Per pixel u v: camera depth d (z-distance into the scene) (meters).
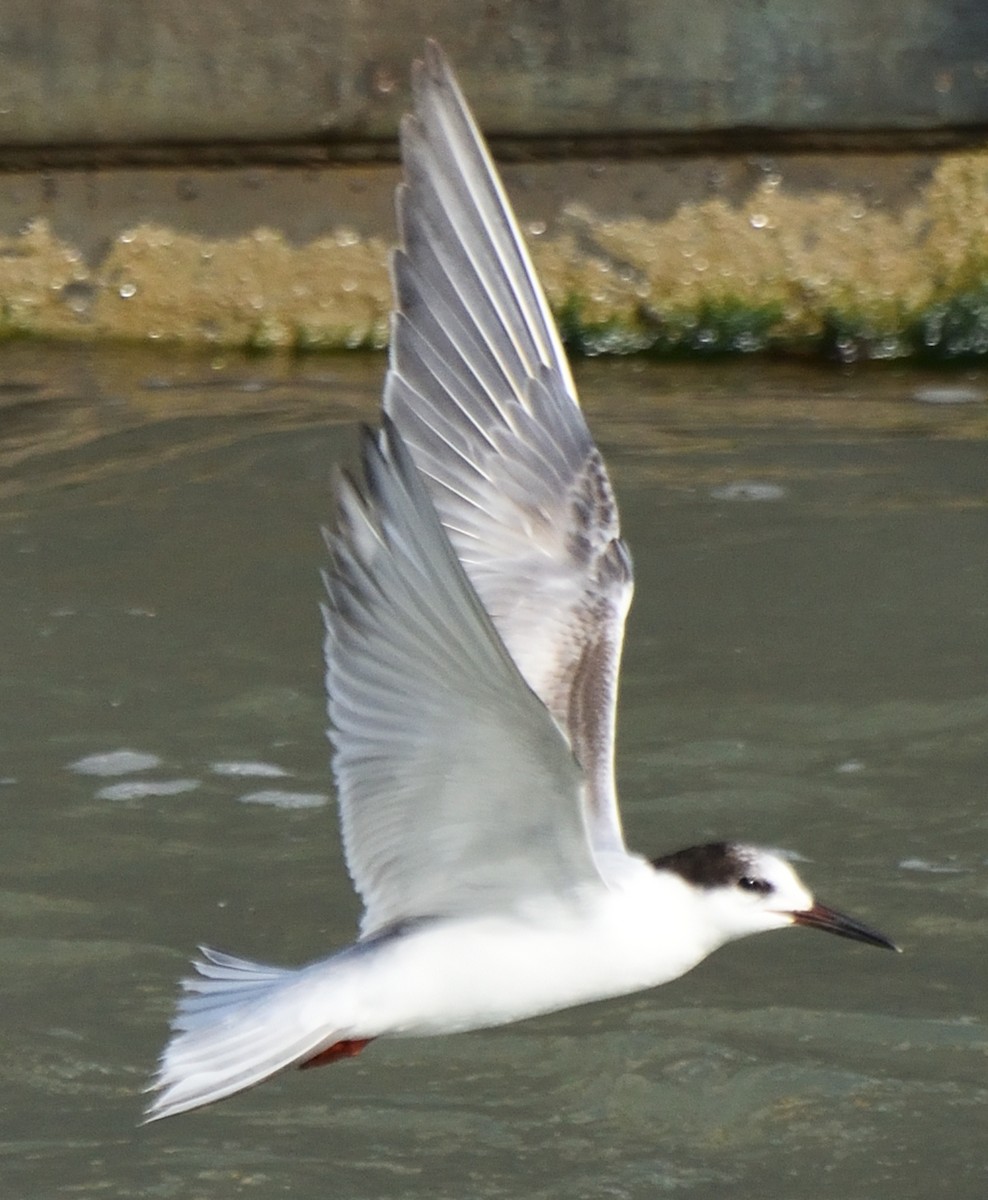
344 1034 6.96
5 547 14.02
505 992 7.12
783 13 17.03
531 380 8.28
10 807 11.55
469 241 8.16
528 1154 9.38
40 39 17.05
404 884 7.03
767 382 17.19
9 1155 9.23
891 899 10.87
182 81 17.12
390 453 5.82
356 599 6.16
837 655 13.04
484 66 17.02
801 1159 9.30
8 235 17.56
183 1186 9.04
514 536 8.16
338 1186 9.12
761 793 11.72
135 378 16.97
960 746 12.15
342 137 17.28
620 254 17.47
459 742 6.46
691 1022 10.28
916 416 16.36
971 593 13.59
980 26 17.06
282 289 17.61
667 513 14.55
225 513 14.48
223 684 12.66
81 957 10.47
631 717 12.42
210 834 11.38
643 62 17.06
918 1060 9.91
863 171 17.39
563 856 6.89
